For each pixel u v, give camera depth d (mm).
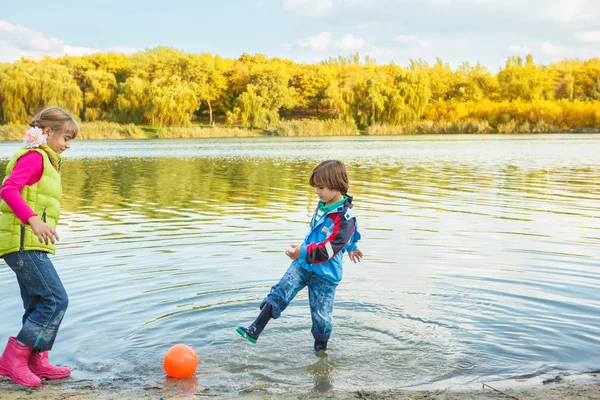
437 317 5035
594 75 99625
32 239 3922
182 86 79562
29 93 66625
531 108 69625
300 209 11391
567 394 3602
